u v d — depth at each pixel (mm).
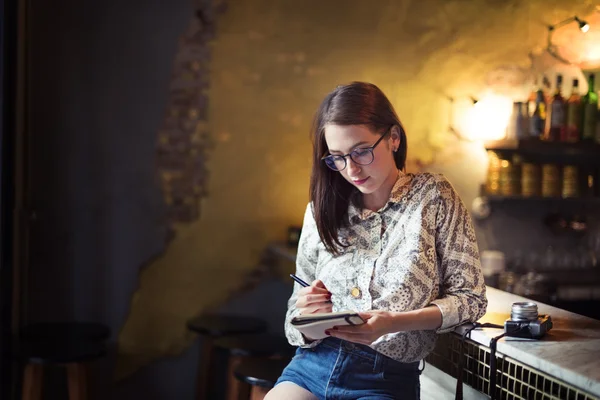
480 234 4719
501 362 1919
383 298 1965
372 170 1972
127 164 4172
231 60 4270
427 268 1964
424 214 1989
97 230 4152
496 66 4645
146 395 4246
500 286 4422
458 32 4578
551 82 4750
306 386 2053
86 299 4156
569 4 4738
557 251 4598
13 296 3738
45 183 4074
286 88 4344
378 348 1963
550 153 4723
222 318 4113
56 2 4035
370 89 2014
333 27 4391
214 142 4277
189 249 4273
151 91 4180
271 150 4344
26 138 3969
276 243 4324
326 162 2035
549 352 1794
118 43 4125
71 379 3375
